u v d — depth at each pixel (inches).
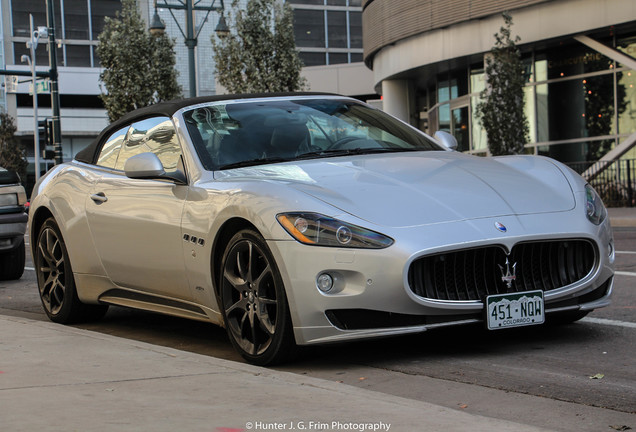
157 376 142.8
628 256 341.7
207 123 198.5
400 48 938.7
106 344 174.6
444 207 162.4
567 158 799.7
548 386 143.3
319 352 175.0
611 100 754.8
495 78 744.3
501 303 159.0
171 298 192.7
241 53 954.7
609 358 162.4
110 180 213.5
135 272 200.1
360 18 2536.9
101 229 209.0
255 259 165.6
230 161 187.2
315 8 2488.9
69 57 2258.9
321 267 154.5
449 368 158.6
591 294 173.0
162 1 2060.8
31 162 2218.3
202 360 156.8
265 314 164.1
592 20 706.2
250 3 959.0
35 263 243.4
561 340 179.0
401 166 181.2
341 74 1733.5
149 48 997.8
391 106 1024.2
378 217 157.6
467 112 930.7
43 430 106.2
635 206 709.9
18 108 2203.5
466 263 159.0
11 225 331.9
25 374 145.1
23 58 1654.8
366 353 173.2
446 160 189.2
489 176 178.2
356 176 172.4
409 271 153.8
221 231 172.2
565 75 796.6
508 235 158.1
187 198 183.2
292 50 968.3
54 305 237.3
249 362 168.7
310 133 198.5
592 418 124.2
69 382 138.2
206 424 110.5
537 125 826.8
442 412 118.4
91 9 2271.2
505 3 773.3
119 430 106.8
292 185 166.7
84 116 2249.0
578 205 171.9
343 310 155.1
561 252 166.6
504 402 134.4
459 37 833.5
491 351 171.2
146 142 209.0
